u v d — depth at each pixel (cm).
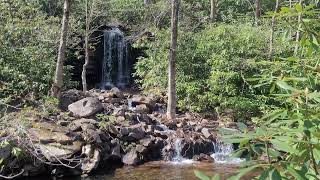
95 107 1259
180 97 1543
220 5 2414
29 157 919
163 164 1102
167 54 1655
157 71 1688
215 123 1383
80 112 1229
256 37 1636
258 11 2153
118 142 1118
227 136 194
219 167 1074
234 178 179
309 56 262
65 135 1046
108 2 2011
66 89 1530
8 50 1377
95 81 2047
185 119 1389
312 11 228
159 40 1752
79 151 1018
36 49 1402
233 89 1478
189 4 2234
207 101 1509
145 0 2195
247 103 1423
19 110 1120
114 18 2089
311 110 211
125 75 2064
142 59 1836
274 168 176
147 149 1139
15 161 902
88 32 1648
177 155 1164
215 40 1650
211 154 1195
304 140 191
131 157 1095
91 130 1095
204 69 1605
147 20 2044
